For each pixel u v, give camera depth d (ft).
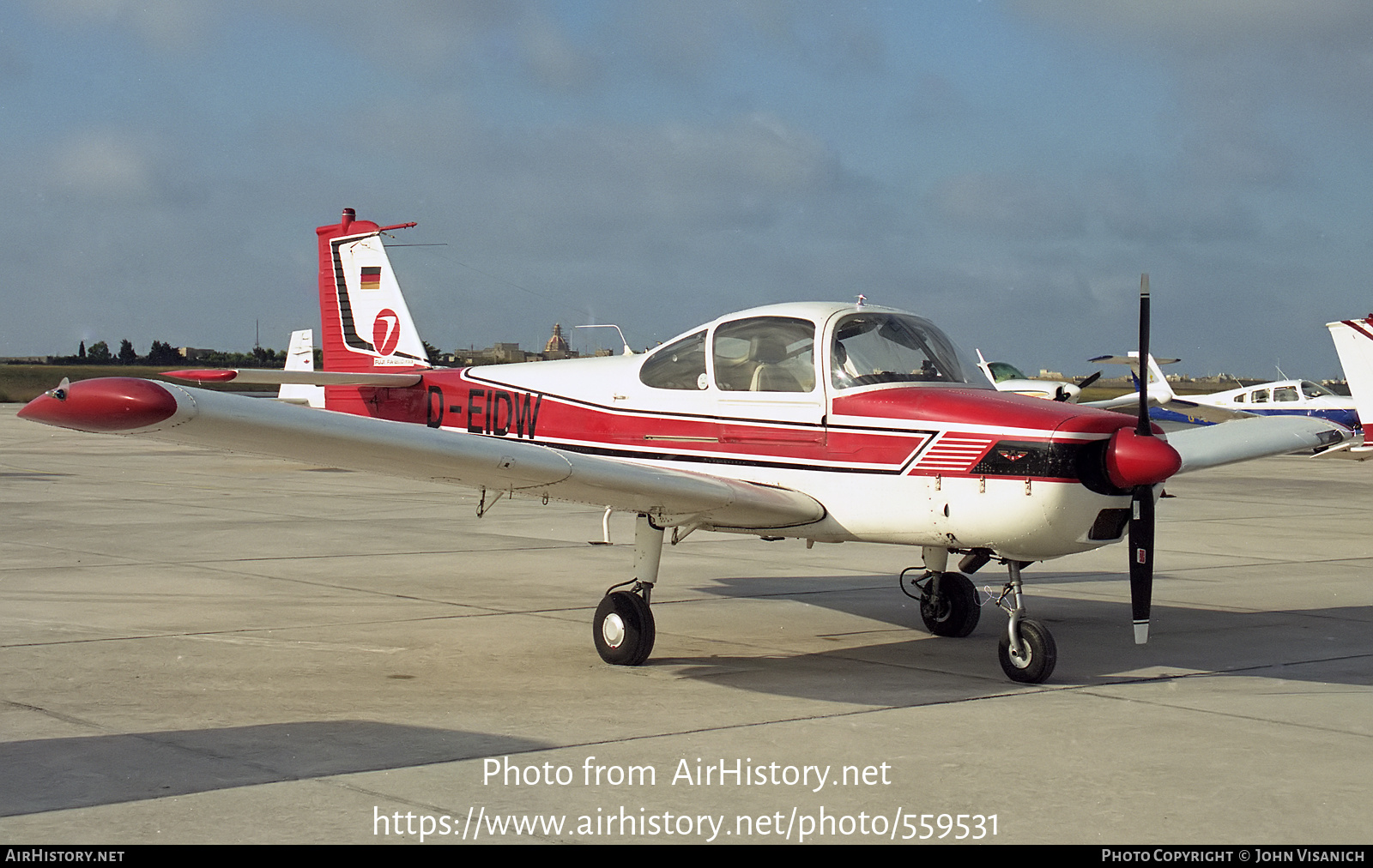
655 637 21.70
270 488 51.88
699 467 21.34
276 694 16.74
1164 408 79.41
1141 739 14.61
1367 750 14.19
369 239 39.45
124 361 209.46
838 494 19.51
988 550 18.62
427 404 27.20
